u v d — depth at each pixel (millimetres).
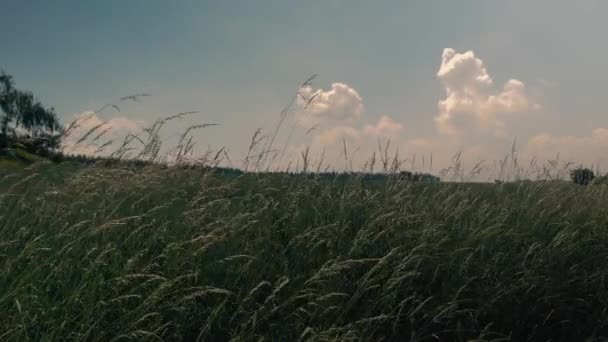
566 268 6488
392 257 5465
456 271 5742
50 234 4805
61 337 3555
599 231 7609
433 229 5977
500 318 5566
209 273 4867
